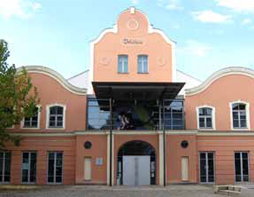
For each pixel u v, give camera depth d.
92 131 31.97
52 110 33.91
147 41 35.31
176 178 31.44
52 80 34.16
